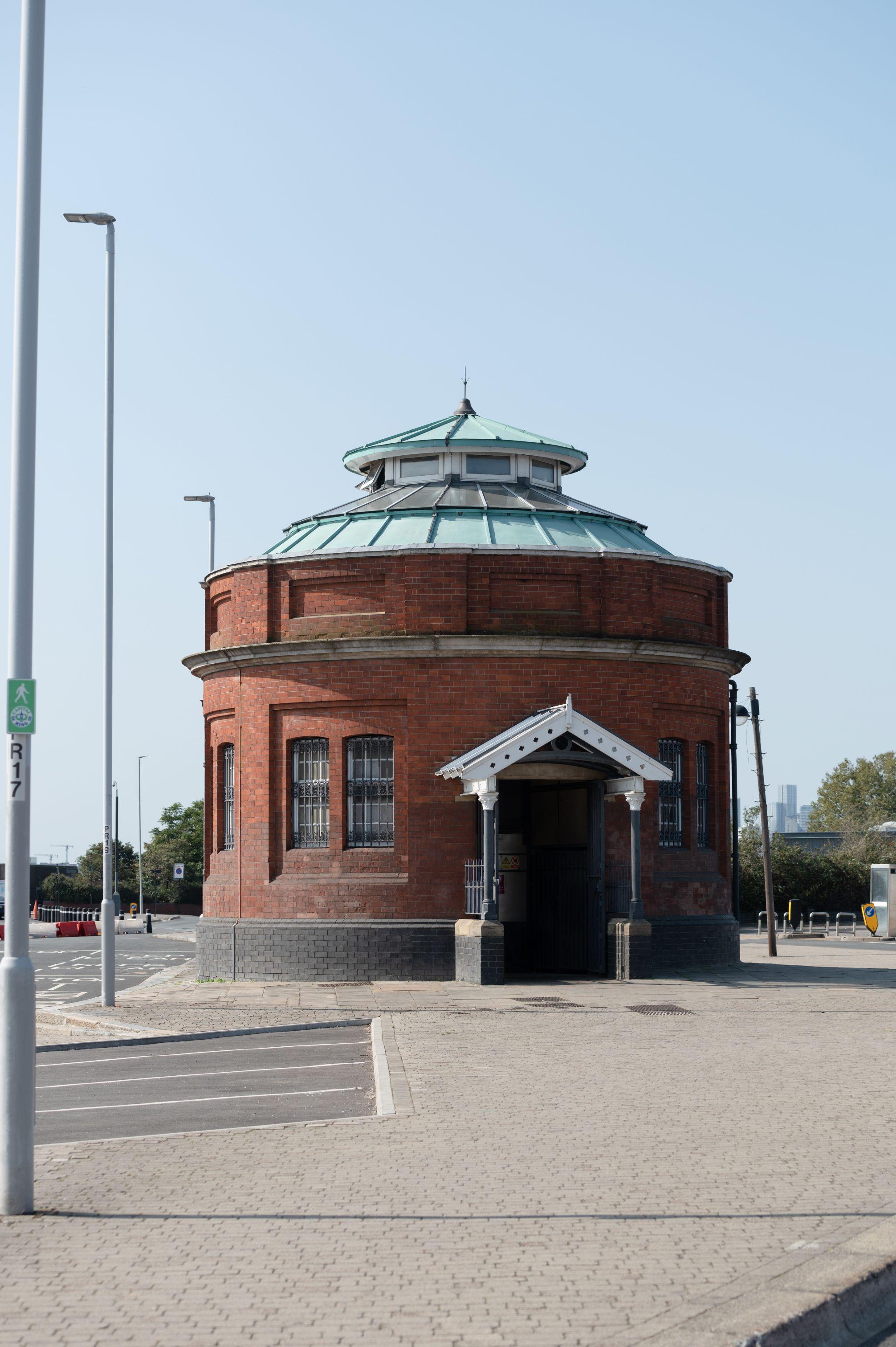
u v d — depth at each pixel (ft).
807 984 80.69
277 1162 32.40
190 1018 65.98
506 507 94.89
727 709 95.20
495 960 79.30
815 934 159.12
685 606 91.56
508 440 99.96
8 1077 28.09
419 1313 21.35
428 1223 26.48
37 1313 21.49
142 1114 41.42
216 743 95.14
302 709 88.07
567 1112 38.47
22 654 30.12
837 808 357.00
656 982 81.25
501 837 92.89
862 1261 23.50
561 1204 27.89
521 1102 40.24
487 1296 22.11
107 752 73.10
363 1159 32.45
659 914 87.86
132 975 108.68
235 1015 66.59
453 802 84.23
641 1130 35.68
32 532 30.58
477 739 84.53
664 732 89.30
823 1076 45.01
